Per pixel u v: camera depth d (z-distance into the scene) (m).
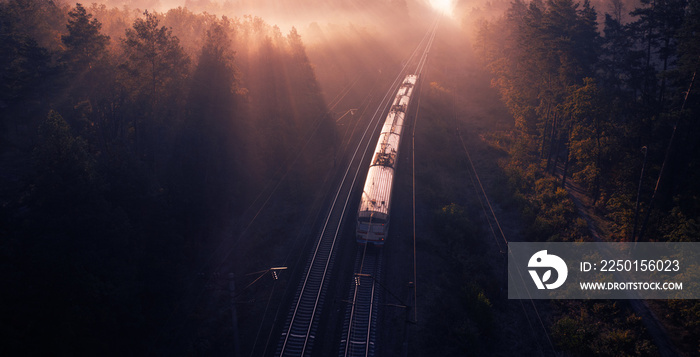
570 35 49.00
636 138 39.03
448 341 26.66
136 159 29.69
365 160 49.56
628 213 34.19
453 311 29.03
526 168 49.88
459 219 37.69
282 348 24.17
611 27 49.62
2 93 34.94
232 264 31.70
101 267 22.58
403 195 42.94
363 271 30.62
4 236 20.50
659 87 40.03
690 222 30.03
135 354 23.39
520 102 57.69
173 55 37.06
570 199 41.00
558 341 26.78
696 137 35.47
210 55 37.78
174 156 34.16
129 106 36.84
